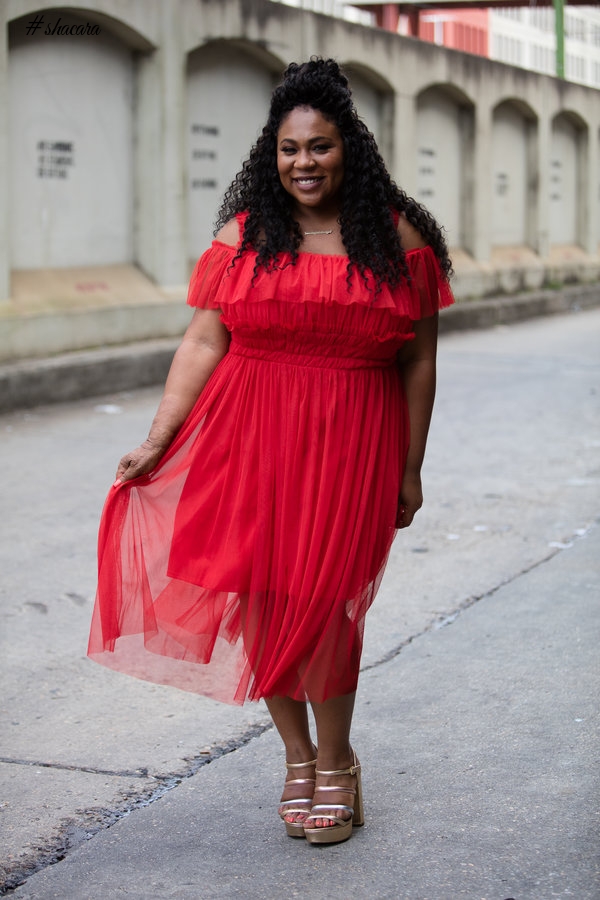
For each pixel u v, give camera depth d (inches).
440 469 285.1
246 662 110.6
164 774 127.2
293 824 111.3
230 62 483.2
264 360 106.7
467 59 658.8
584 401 384.8
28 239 394.6
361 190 103.2
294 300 102.7
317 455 105.4
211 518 108.9
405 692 149.3
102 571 111.7
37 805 119.6
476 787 121.9
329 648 106.2
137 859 108.3
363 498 106.2
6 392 351.3
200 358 111.5
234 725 140.9
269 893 101.6
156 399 384.2
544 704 144.6
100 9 395.5
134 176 440.1
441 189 666.2
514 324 662.5
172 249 447.5
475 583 196.5
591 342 562.3
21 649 166.6
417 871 104.8
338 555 105.8
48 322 385.1
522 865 105.2
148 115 433.4
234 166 491.8
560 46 845.8
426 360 112.1
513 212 761.0
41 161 397.1
